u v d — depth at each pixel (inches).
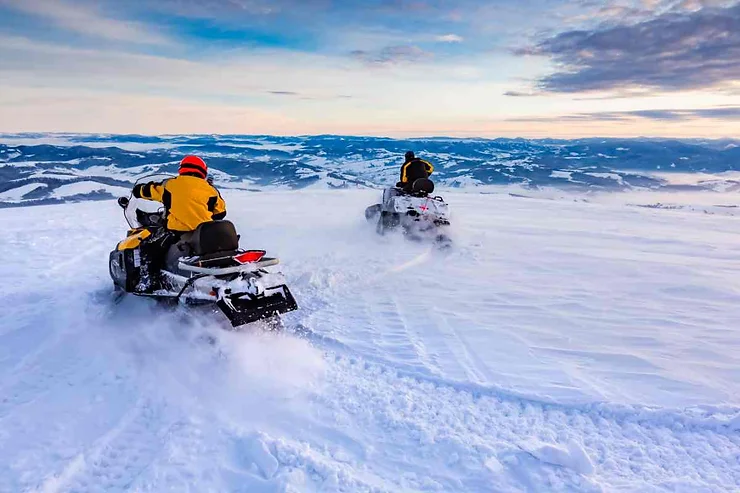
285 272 257.1
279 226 397.4
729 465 103.9
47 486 94.8
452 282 250.2
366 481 98.3
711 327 187.6
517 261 298.8
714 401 128.9
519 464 103.0
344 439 113.7
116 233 354.6
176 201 180.1
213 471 100.9
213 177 199.0
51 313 187.0
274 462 102.2
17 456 104.5
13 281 225.9
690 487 96.2
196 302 159.9
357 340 172.1
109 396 130.9
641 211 561.9
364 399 131.9
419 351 162.9
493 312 204.2
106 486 96.9
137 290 187.5
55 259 271.0
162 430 115.9
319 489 95.8
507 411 126.6
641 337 176.9
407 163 371.6
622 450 109.8
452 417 123.1
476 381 140.9
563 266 286.8
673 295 231.0
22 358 150.8
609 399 129.9
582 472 100.6
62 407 124.8
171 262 180.4
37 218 420.8
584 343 170.9
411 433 115.7
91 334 169.6
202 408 126.0
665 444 112.0
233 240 166.6
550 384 139.4
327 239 345.4
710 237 396.8
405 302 216.8
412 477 100.3
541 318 197.2
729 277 264.2
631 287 244.1
